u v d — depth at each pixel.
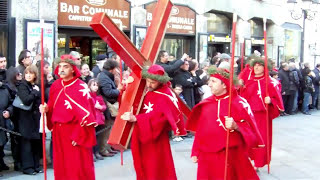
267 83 6.84
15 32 9.81
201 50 15.19
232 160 4.54
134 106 4.96
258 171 7.11
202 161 4.64
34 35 10.08
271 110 7.09
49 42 10.33
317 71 15.56
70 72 5.39
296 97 14.23
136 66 5.03
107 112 7.92
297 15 18.80
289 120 12.98
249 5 17.89
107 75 8.02
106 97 7.94
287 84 13.88
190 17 14.76
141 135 4.90
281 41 20.22
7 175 6.71
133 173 6.89
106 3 11.67
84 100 5.36
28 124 6.63
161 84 5.07
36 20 10.09
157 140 5.08
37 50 10.14
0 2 9.61
